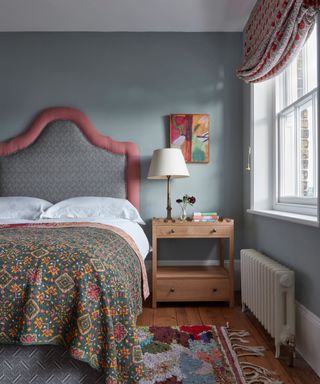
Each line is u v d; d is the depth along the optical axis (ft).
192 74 12.04
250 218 11.09
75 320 4.54
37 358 4.86
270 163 10.45
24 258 4.78
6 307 4.58
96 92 12.04
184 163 11.07
